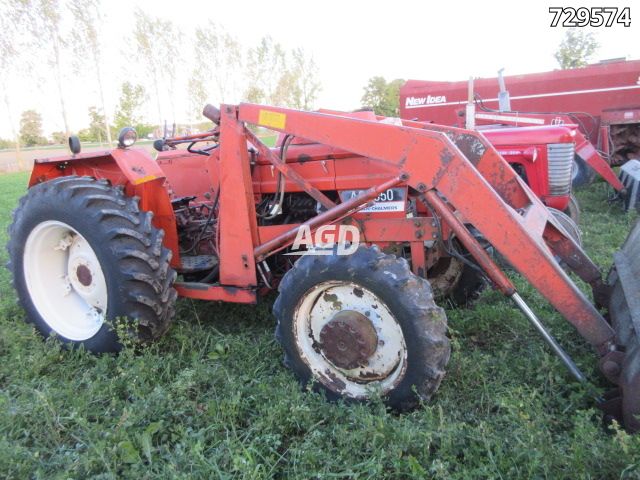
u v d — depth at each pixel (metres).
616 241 5.69
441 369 2.50
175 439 2.35
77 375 3.03
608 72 10.12
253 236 3.19
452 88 11.48
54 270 3.57
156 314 3.16
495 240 2.53
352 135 2.73
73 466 2.14
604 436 2.23
